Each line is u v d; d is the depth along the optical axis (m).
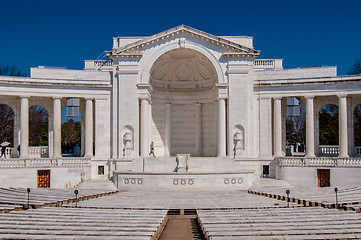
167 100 51.25
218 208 24.11
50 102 47.12
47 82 43.81
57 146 44.12
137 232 17.19
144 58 45.34
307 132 43.91
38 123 80.62
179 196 31.45
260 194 32.59
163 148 50.94
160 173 37.47
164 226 21.80
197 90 51.25
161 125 51.12
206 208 24.09
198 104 51.06
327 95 43.66
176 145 51.81
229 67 45.06
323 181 40.34
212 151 50.34
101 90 45.69
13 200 25.34
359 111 64.44
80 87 45.12
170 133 51.28
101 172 44.88
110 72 46.22
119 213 21.83
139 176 37.91
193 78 51.41
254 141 45.12
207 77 50.41
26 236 16.61
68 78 45.88
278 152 44.50
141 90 45.19
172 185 37.38
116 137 45.28
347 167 39.03
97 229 17.83
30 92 43.50
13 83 42.69
